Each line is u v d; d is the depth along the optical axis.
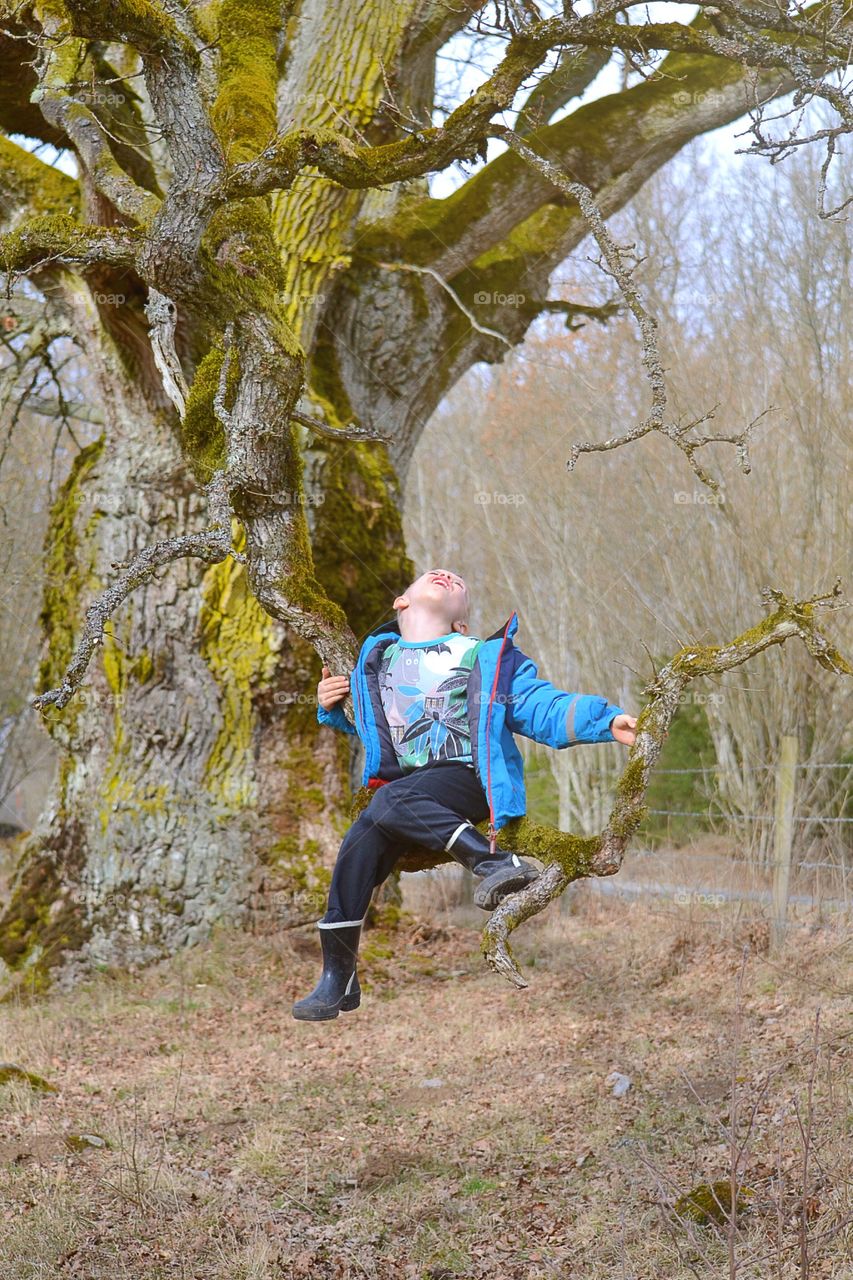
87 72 7.65
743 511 11.27
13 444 15.43
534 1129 6.22
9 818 23.23
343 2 9.52
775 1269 4.32
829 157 4.53
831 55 4.73
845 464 10.88
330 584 10.31
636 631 12.98
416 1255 4.88
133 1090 7.18
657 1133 5.92
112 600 3.69
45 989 9.85
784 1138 5.45
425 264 11.12
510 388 15.43
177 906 10.20
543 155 11.07
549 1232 5.00
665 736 3.89
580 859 3.80
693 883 10.66
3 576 13.91
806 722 10.82
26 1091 6.96
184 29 6.33
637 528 12.98
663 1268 4.48
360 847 4.07
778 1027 7.31
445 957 10.30
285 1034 8.40
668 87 11.24
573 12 4.23
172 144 4.07
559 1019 8.34
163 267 4.14
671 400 12.18
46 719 10.85
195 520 10.58
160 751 10.48
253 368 4.22
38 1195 5.36
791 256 12.44
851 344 11.48
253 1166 5.85
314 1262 4.80
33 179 10.27
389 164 4.27
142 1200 5.25
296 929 10.12
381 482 10.93
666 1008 8.28
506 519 17.00
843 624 10.42
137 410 10.57
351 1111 6.74
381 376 11.32
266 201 4.58
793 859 9.59
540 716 4.00
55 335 11.33
